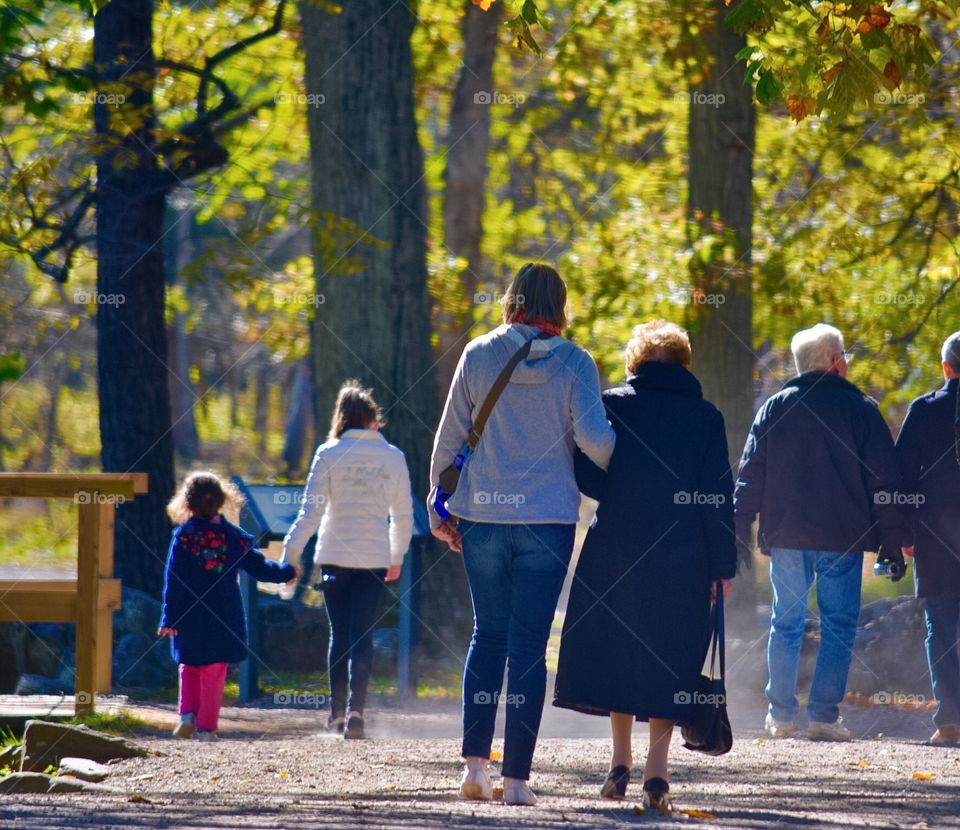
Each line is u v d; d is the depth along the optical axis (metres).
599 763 9.90
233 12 25.44
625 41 24.83
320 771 9.30
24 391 48.84
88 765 9.35
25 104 20.23
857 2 10.01
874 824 6.68
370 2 19.14
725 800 7.77
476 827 6.17
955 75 23.23
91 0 14.73
